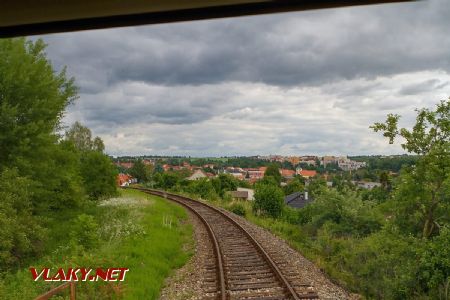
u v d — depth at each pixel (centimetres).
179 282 1154
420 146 1140
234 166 16350
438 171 1077
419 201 1148
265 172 11194
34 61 2031
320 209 2616
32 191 1862
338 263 1463
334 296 1007
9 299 870
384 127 1174
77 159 2311
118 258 1271
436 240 1010
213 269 1244
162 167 11169
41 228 1692
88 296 912
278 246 1636
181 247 1683
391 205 1223
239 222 2261
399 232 1181
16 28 228
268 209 3356
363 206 2405
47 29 228
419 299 1030
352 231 2331
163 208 2809
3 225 1491
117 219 2183
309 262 1416
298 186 7875
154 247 1497
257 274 1156
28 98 1973
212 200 4128
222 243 1634
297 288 1021
